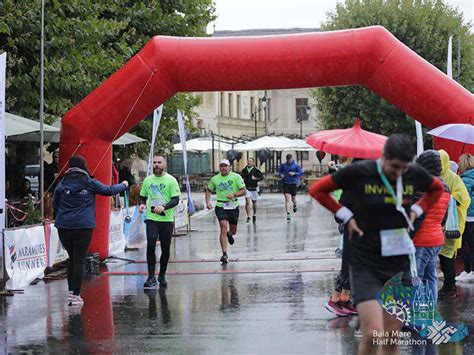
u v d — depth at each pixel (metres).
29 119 17.47
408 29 41.59
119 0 22.42
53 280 13.15
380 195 6.26
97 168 14.11
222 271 13.93
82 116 13.92
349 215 6.29
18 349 8.34
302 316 9.78
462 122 13.34
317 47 13.30
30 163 25.41
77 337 8.88
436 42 41.34
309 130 78.25
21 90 17.77
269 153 48.09
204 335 8.83
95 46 19.56
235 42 13.48
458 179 10.72
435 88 13.37
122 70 13.79
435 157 8.65
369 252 6.34
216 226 24.38
